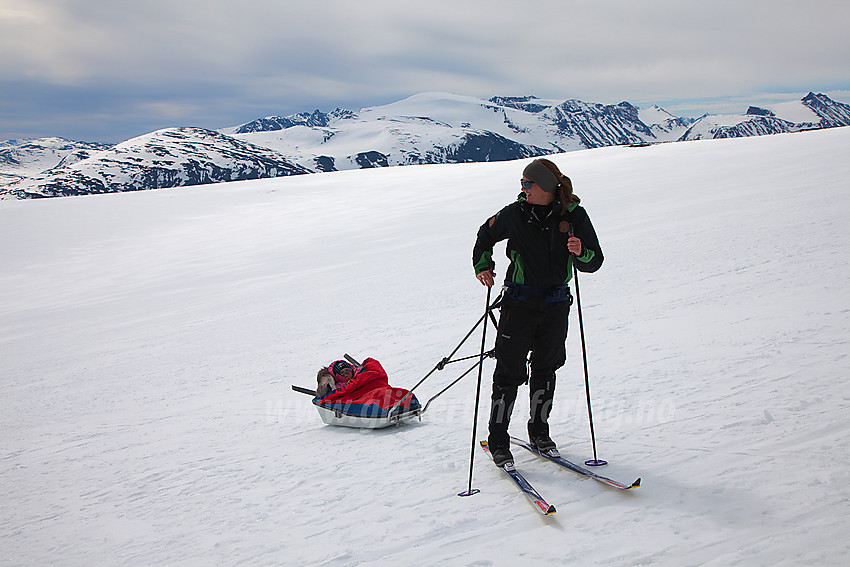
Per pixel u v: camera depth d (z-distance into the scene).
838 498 2.43
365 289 14.57
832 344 4.76
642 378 4.88
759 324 5.89
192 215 46.34
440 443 4.22
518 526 2.66
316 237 29.61
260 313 13.71
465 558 2.42
